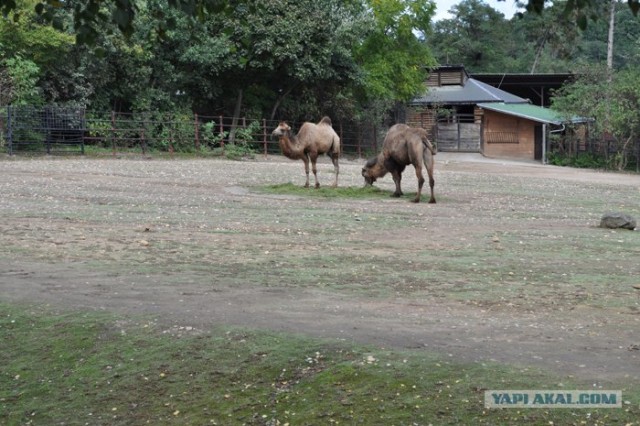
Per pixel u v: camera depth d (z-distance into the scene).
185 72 35.03
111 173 22.67
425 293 8.59
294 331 6.94
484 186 24.00
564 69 67.62
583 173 34.44
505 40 77.44
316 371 6.09
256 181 22.14
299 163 32.34
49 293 8.31
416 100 53.38
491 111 50.31
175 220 13.94
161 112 33.81
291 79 36.47
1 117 28.05
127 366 6.45
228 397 5.86
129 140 31.91
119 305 7.85
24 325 7.30
